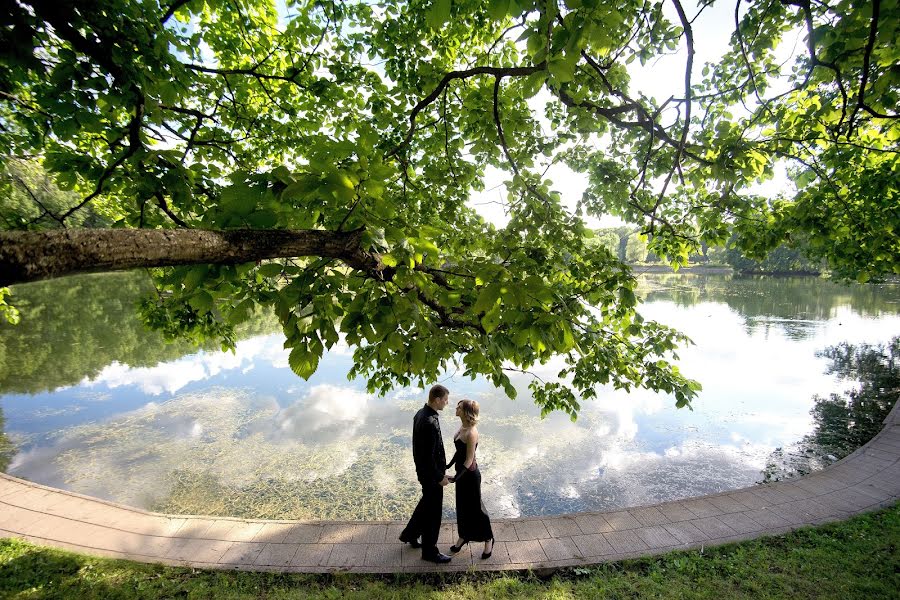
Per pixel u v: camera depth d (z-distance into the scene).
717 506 5.95
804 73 4.09
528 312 1.79
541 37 1.67
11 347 17.20
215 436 9.59
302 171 1.61
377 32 5.11
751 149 3.70
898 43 2.37
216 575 4.55
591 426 10.41
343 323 1.69
